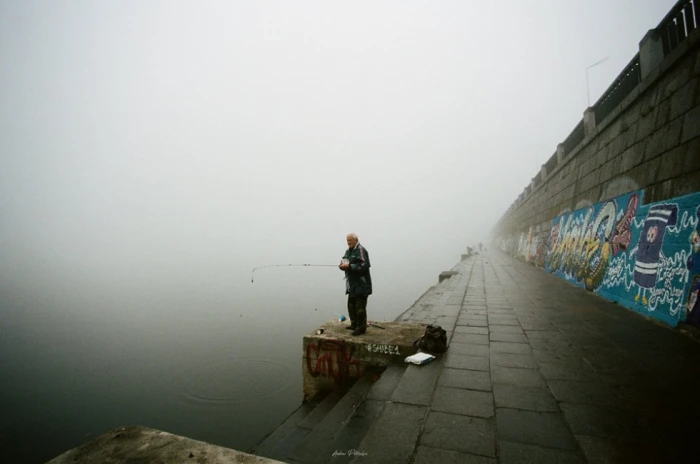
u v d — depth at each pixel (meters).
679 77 6.31
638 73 8.20
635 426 2.83
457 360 4.61
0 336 17.48
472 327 6.43
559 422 2.95
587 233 10.63
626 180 8.27
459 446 2.66
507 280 13.88
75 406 10.23
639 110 7.85
